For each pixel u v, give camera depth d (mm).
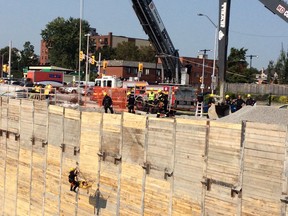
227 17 31516
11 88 49938
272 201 16016
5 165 33688
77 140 26078
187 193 19297
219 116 30703
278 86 64750
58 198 27641
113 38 196875
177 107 44031
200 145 18688
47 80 70875
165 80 58750
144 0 50469
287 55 88812
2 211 33969
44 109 29188
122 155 22797
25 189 31203
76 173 24734
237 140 17172
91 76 121062
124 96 39188
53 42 174125
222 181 17734
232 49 97375
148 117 21312
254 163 16578
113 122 23469
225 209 17625
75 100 41031
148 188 21219
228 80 91188
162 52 55469
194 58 100750
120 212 22891
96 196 24375
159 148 20672
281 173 15758
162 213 20500
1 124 34219
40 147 29594
